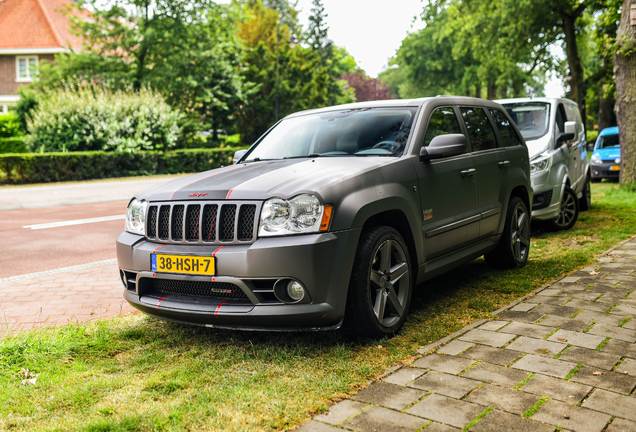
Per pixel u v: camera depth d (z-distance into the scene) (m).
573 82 25.77
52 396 2.93
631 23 11.95
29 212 12.21
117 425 2.55
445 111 4.78
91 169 21.45
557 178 7.78
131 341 3.85
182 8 31.19
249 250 3.24
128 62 31.86
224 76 35.09
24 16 39.03
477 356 3.27
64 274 6.19
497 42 26.92
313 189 3.34
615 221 8.54
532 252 6.53
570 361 3.16
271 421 2.58
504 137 5.68
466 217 4.65
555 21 25.61
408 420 2.53
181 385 3.03
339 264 3.33
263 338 3.78
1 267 6.55
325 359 3.36
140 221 3.86
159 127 24.83
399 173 3.91
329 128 4.63
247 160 4.71
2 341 3.70
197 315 3.43
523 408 2.62
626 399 2.68
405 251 3.87
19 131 29.61
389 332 3.68
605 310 4.07
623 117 12.58
